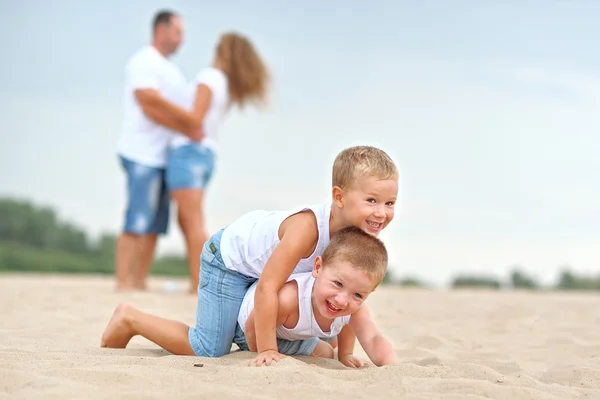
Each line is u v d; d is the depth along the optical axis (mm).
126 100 12523
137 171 12492
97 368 4844
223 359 5457
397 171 5547
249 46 12430
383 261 5348
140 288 13320
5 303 10102
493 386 4543
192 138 12164
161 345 6051
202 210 12289
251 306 5699
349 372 4945
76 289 13219
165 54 12773
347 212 5465
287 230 5547
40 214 25594
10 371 4559
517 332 8461
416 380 4656
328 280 5293
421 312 10875
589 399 4590
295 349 5988
